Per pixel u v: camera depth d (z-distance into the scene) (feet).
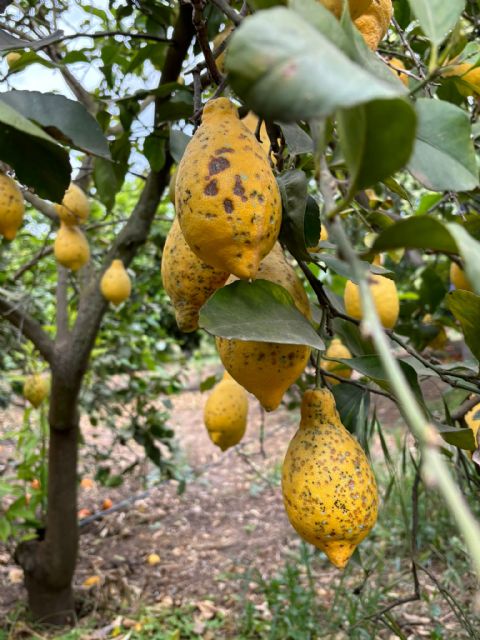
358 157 0.71
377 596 3.33
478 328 1.28
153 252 5.20
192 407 9.77
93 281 3.36
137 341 5.39
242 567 4.66
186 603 4.18
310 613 3.63
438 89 1.63
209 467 6.70
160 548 5.09
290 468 1.26
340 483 1.21
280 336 1.08
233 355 1.24
